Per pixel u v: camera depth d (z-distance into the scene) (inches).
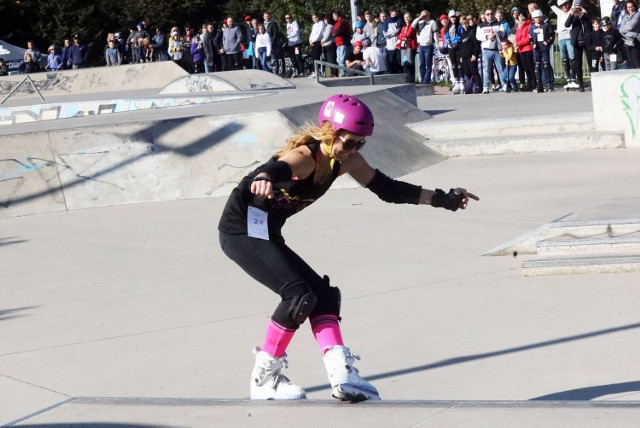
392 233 352.8
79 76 1093.1
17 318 281.7
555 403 155.8
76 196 462.3
